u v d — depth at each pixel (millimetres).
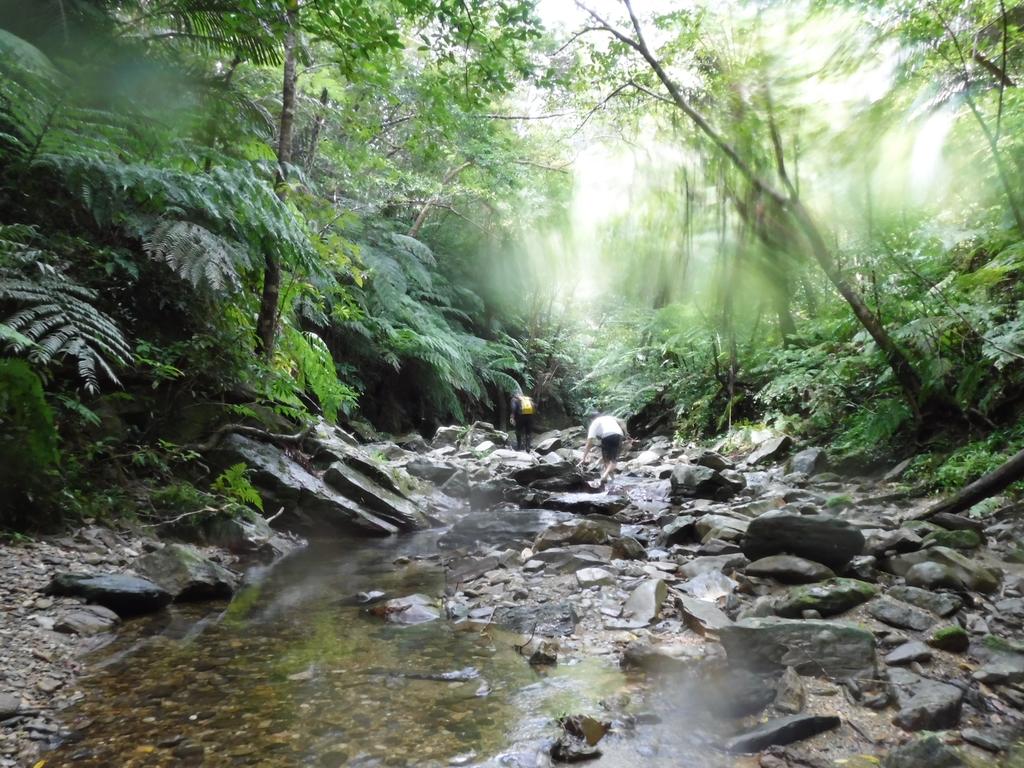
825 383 7586
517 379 18047
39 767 1752
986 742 1841
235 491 4785
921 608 2830
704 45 6508
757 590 3242
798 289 7754
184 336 5426
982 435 5418
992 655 2377
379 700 2189
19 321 3506
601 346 16281
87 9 4973
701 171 7355
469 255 16438
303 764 1777
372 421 13703
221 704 2152
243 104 5887
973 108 4609
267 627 2982
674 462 9523
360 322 11898
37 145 4094
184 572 3432
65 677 2342
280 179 6254
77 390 4191
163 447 4805
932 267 5781
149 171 4461
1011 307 5414
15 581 3053
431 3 4844
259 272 6445
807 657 2318
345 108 8156
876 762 1780
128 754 1825
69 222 4773
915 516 4453
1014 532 3750
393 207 15109
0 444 3443
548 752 1834
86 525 3918
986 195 5586
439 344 12891
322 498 5367
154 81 5211
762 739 1876
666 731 1972
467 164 13211
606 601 3301
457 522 5840
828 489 6047
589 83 7582
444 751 1848
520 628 2949
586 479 8305
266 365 5980
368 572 4148
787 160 5930
